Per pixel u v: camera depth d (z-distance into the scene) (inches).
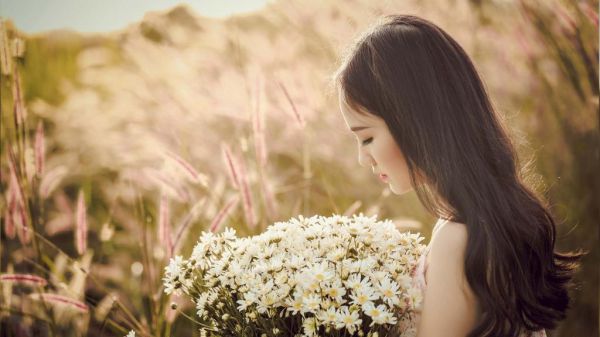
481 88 53.3
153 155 99.5
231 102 95.2
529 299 50.7
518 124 101.3
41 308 85.9
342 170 101.3
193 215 77.3
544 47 104.7
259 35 106.3
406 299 52.4
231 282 51.8
